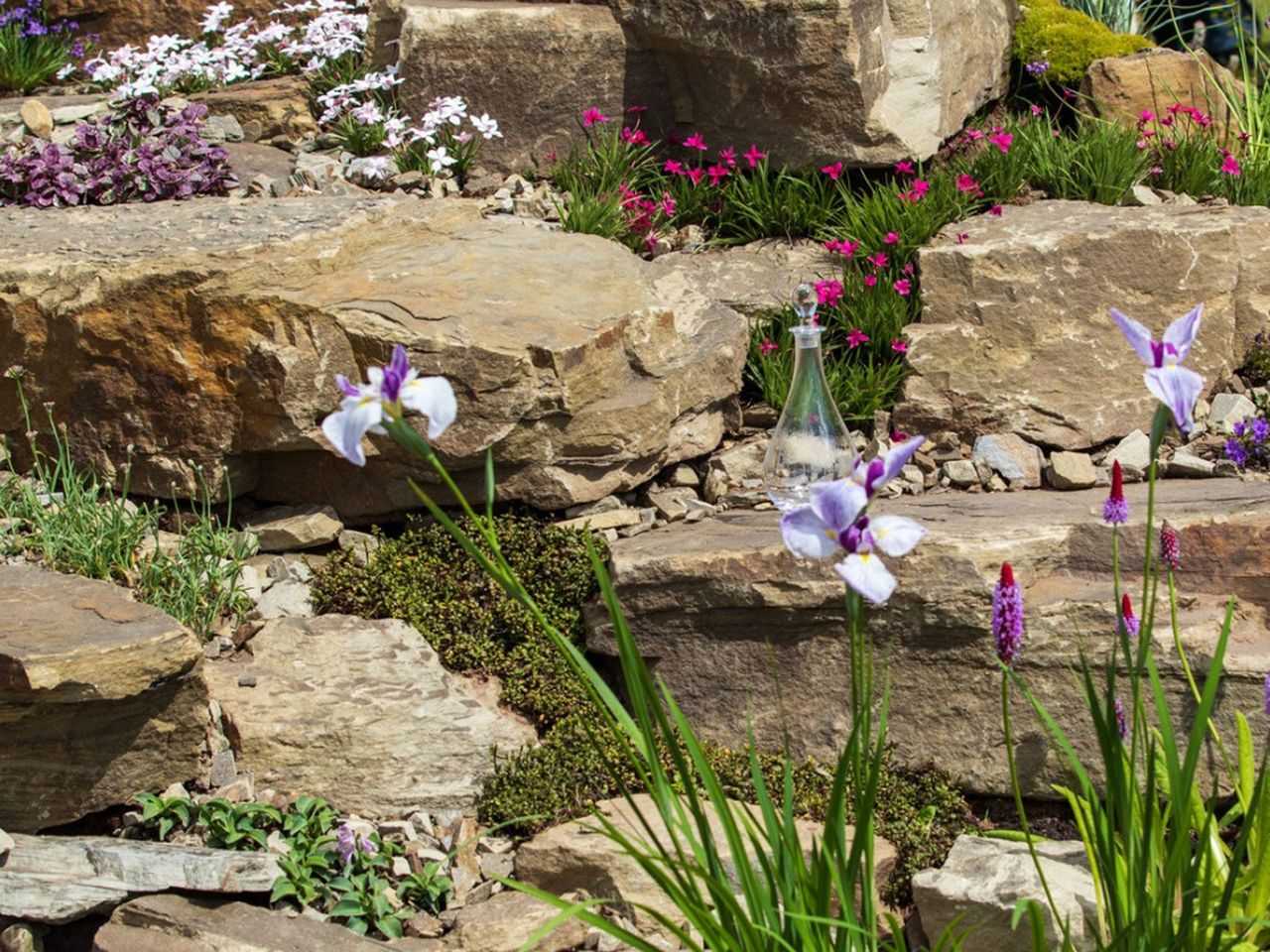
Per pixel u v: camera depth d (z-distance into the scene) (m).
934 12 7.30
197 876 4.21
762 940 3.08
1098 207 6.80
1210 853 3.42
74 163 6.90
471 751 4.84
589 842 4.41
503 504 5.62
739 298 6.51
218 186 7.01
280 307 5.44
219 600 5.14
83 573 5.14
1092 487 5.75
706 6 7.12
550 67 7.48
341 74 8.05
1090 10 9.61
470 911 4.27
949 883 4.14
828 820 3.00
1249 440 5.74
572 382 5.42
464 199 6.75
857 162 7.09
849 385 6.18
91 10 9.41
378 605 5.32
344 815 4.68
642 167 7.46
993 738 4.76
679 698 5.09
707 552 5.00
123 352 5.59
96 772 4.45
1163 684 4.60
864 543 2.64
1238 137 7.79
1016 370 6.13
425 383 2.71
